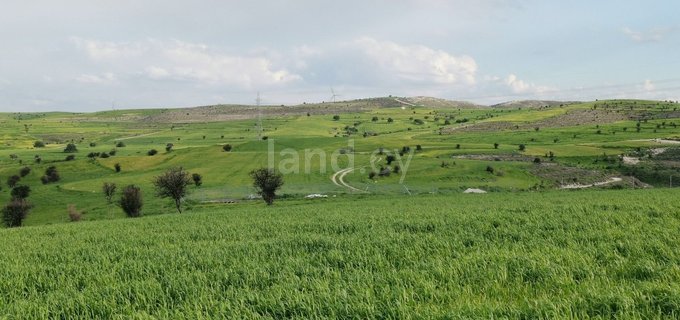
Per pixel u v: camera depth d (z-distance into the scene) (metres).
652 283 6.99
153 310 7.66
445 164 126.25
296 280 8.88
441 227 15.59
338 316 6.66
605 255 9.52
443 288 7.71
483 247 11.73
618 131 190.75
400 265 9.97
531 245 11.47
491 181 110.56
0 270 12.03
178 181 73.62
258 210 38.28
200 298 7.75
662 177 111.06
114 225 26.69
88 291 8.88
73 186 112.88
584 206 21.45
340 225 17.88
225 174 123.38
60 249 15.88
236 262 11.01
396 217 20.92
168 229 21.44
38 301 8.60
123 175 128.38
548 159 134.00
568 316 5.82
